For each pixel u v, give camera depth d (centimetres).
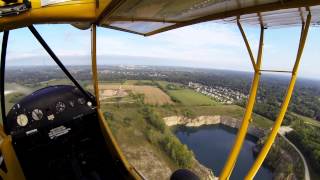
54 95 611
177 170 503
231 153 636
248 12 438
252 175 591
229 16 471
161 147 6156
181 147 6481
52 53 510
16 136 552
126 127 6081
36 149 578
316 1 338
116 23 541
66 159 598
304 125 9062
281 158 7406
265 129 8562
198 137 9762
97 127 650
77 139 623
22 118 564
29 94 587
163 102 11500
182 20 572
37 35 449
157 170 4934
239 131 659
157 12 476
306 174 6384
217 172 6769
